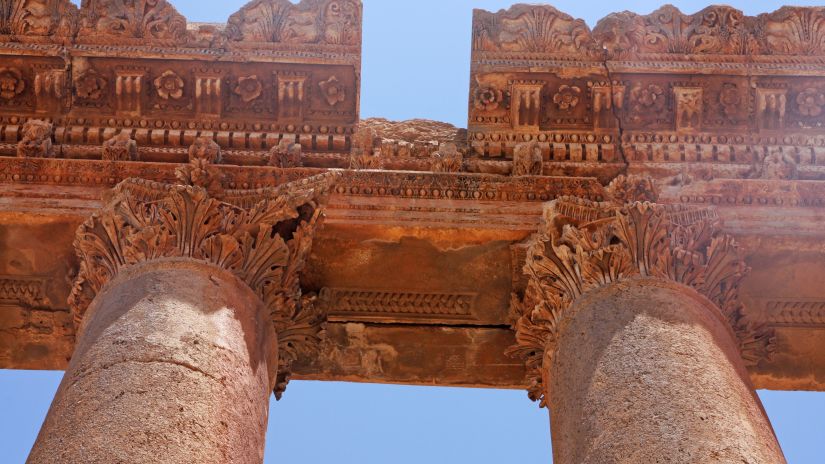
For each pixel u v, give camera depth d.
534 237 14.30
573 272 13.39
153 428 10.94
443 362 15.24
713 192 15.02
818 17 16.20
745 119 15.86
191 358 11.74
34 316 14.98
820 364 15.12
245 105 15.89
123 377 11.46
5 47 15.76
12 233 14.64
